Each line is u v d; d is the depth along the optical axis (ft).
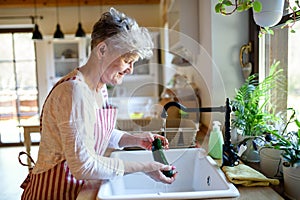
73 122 3.31
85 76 3.82
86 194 3.43
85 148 3.38
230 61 5.97
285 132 4.18
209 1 6.16
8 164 13.69
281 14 3.87
